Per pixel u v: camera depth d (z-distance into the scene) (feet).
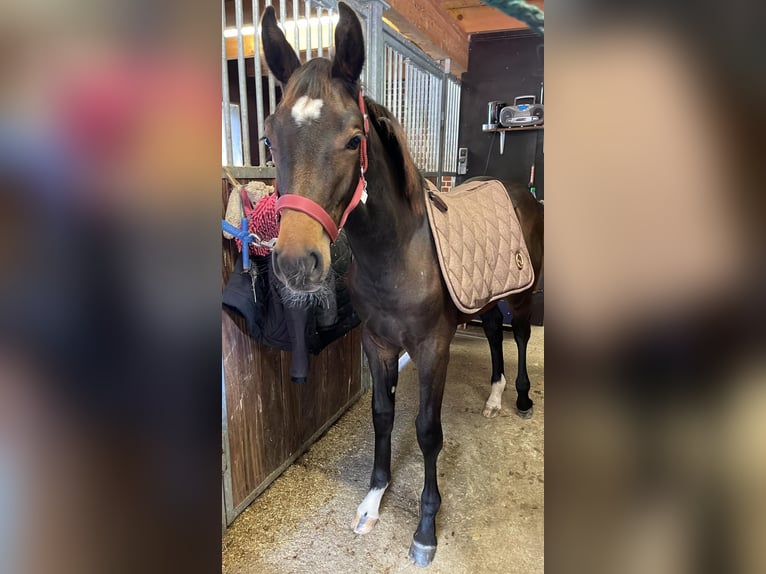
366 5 6.21
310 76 2.89
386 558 4.21
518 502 4.91
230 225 4.04
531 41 9.84
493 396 6.77
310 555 4.25
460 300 4.01
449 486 5.16
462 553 4.24
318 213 2.80
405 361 8.77
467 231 4.53
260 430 4.97
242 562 4.16
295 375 4.40
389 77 7.18
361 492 5.13
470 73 10.50
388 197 3.59
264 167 4.53
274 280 4.17
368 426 6.52
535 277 6.34
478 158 10.85
